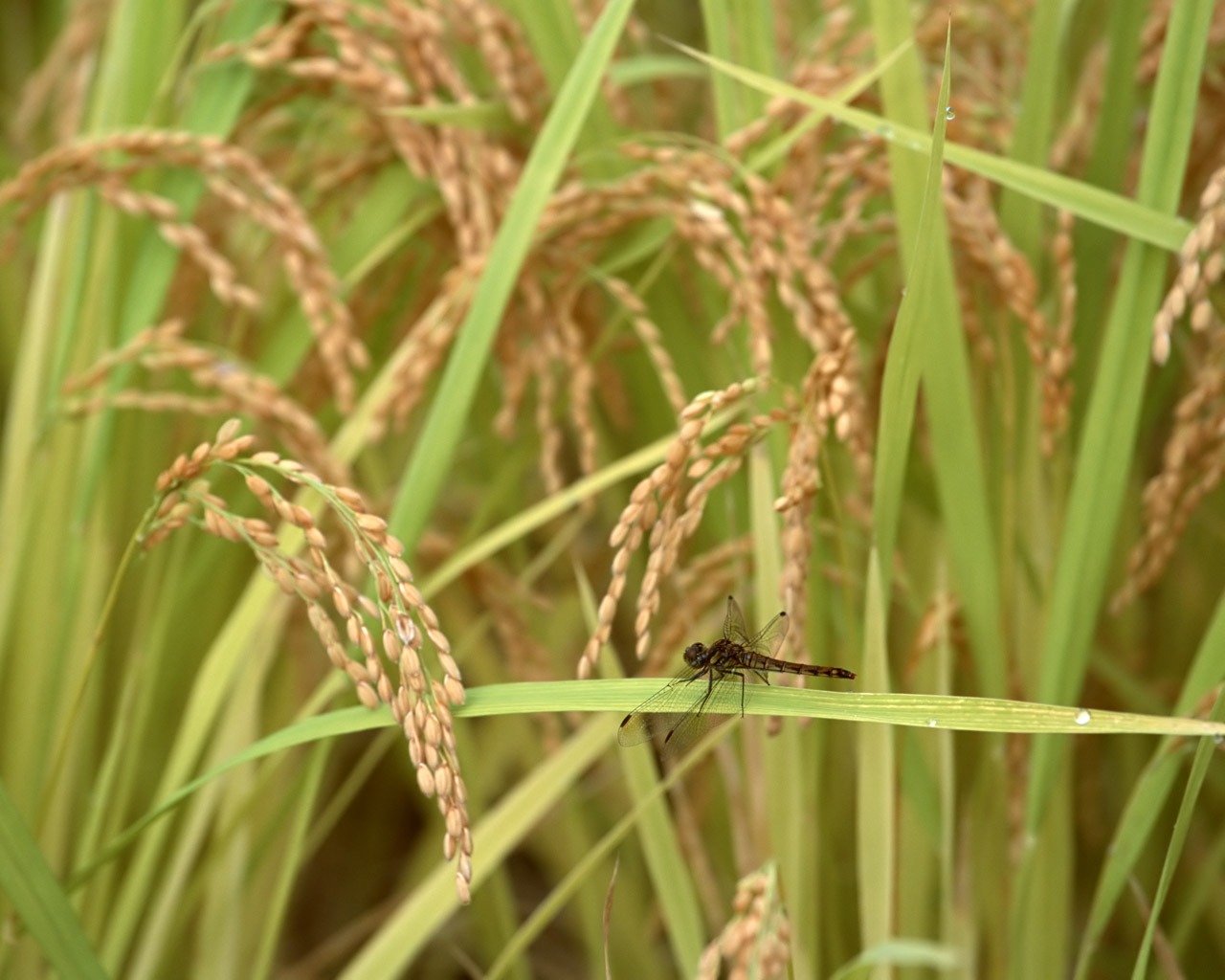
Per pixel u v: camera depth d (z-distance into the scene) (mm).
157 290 849
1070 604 798
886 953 768
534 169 811
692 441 744
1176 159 787
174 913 834
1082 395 835
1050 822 821
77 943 762
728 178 813
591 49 812
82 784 849
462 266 834
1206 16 781
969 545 801
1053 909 823
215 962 843
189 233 832
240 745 842
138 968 828
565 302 842
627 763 806
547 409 841
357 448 841
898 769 791
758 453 800
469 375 805
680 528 748
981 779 832
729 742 826
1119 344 792
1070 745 819
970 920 818
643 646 744
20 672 833
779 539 798
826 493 836
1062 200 788
